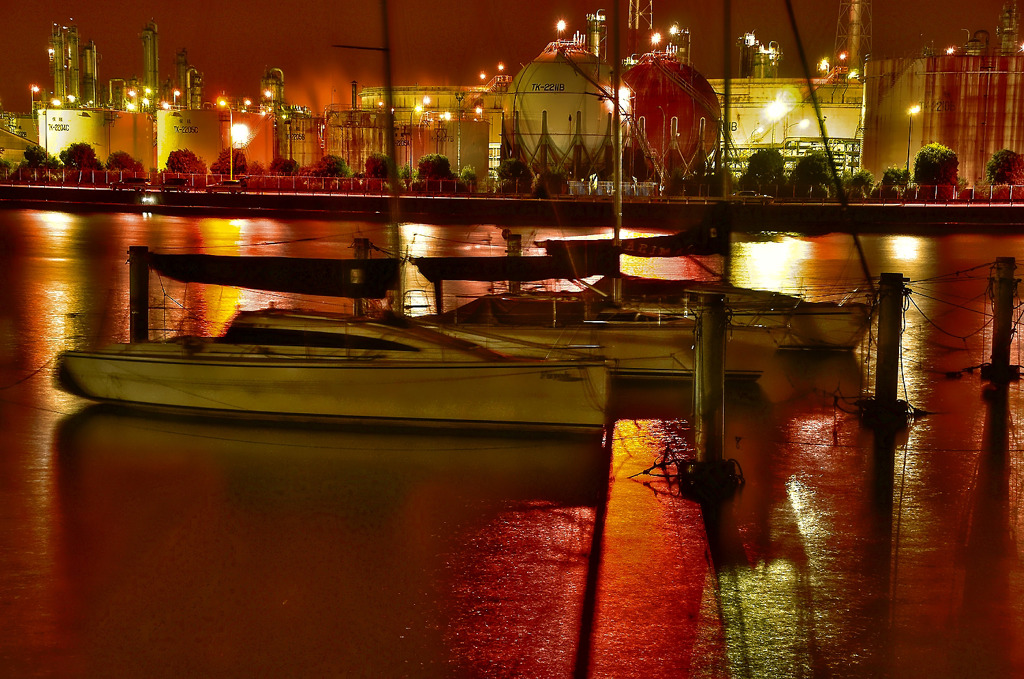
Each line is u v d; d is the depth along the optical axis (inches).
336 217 2329.0
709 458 419.8
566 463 453.4
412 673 269.9
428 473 439.5
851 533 373.4
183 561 344.2
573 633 292.4
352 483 426.0
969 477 442.6
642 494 413.1
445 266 673.6
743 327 633.6
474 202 2428.6
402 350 518.6
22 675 267.9
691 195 2763.3
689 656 279.3
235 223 2122.3
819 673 271.1
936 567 342.3
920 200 2787.9
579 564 342.6
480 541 363.3
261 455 464.8
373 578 330.6
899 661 277.1
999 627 297.4
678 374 611.8
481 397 498.0
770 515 391.2
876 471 450.6
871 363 693.3
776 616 304.2
